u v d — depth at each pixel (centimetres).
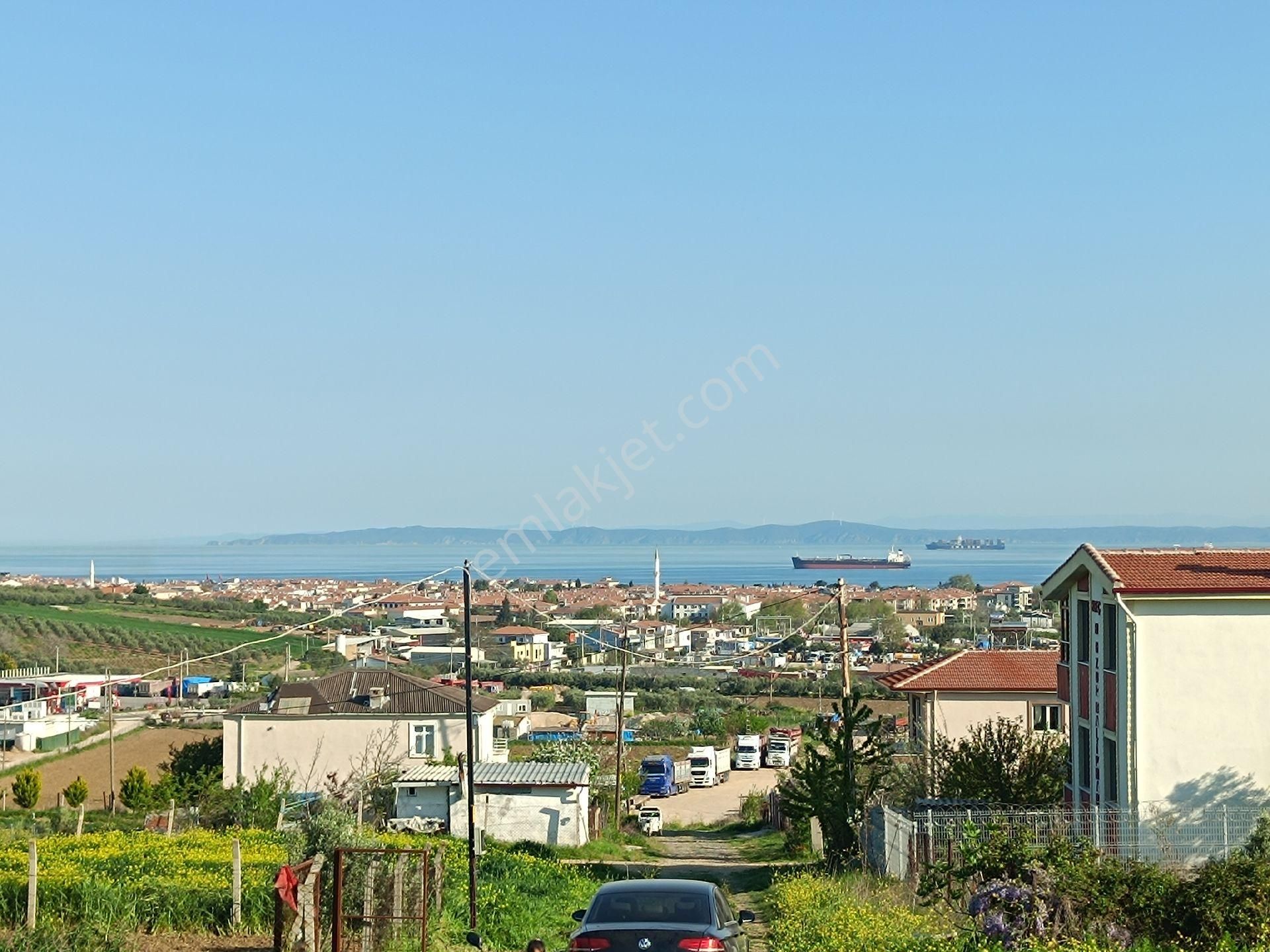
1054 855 3253
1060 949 2838
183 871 4344
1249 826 5038
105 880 3850
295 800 8412
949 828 4431
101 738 14062
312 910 3034
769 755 15762
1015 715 8312
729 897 5375
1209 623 5150
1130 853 4988
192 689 18812
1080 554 5634
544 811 8412
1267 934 2994
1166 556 5547
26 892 3572
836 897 4281
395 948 3262
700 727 17512
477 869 4441
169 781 9625
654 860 7725
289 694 10419
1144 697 5131
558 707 19350
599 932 2480
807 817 6303
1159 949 2973
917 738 8525
